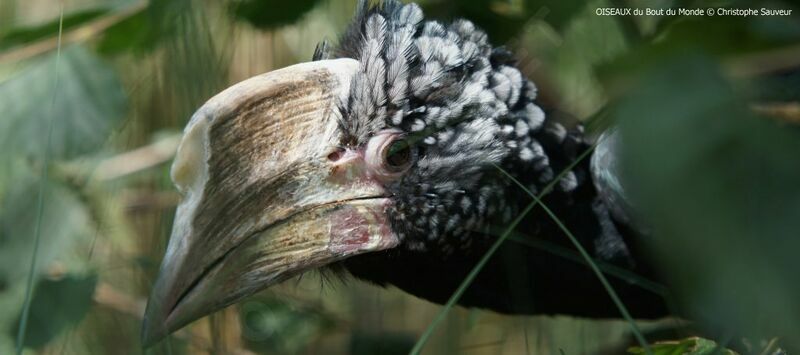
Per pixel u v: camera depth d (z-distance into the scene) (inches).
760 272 86.2
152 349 161.8
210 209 155.8
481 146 175.0
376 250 172.1
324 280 184.4
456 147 174.1
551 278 186.9
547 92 197.8
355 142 170.7
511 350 258.4
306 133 166.6
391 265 179.0
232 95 159.2
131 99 240.1
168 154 242.4
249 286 161.0
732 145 86.7
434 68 172.6
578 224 185.8
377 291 243.9
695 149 87.0
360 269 180.4
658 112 89.4
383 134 171.3
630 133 90.4
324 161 167.8
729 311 95.0
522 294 184.1
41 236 195.3
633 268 187.6
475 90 174.9
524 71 191.5
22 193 196.9
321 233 167.6
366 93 169.9
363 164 171.3
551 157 184.4
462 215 175.5
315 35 257.0
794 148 86.1
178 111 223.3
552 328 226.7
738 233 86.0
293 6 216.4
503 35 205.8
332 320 252.5
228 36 220.4
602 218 187.0
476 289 186.9
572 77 194.4
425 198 174.2
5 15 274.1
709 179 86.6
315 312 252.8
